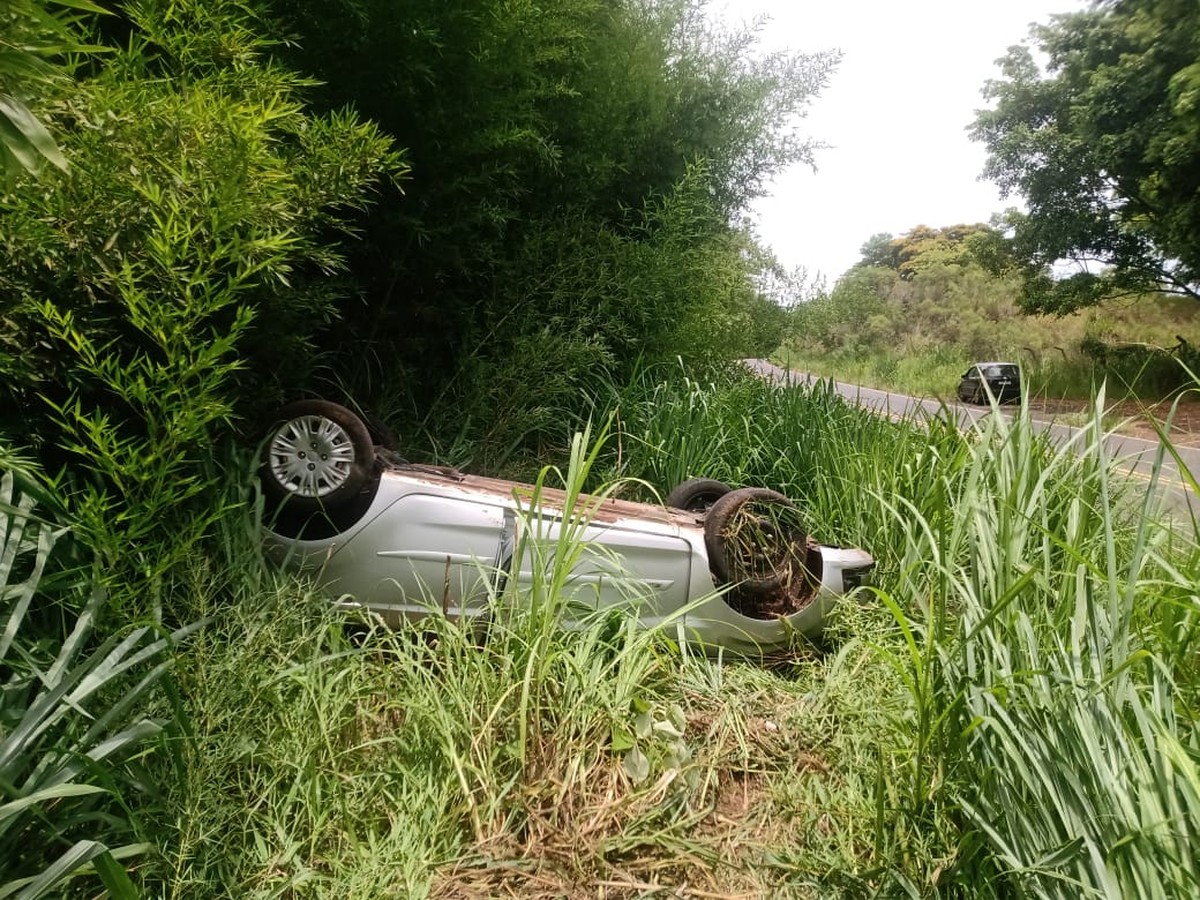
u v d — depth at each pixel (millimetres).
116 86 2371
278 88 2885
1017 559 2584
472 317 5875
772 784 2779
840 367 26578
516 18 4539
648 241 7230
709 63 7895
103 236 2350
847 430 6105
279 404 3773
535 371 5883
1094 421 2809
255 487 3213
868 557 4324
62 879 1615
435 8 4207
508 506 3498
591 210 7168
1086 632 2363
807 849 2480
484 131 4875
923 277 41500
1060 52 22469
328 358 5250
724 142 8055
